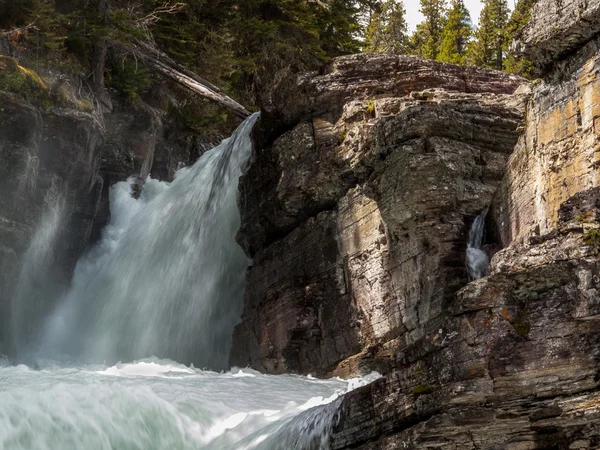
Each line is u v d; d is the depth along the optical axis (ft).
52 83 100.12
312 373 73.05
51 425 43.27
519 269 32.40
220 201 95.45
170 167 127.95
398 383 35.19
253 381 61.57
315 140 74.90
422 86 73.46
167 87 132.26
